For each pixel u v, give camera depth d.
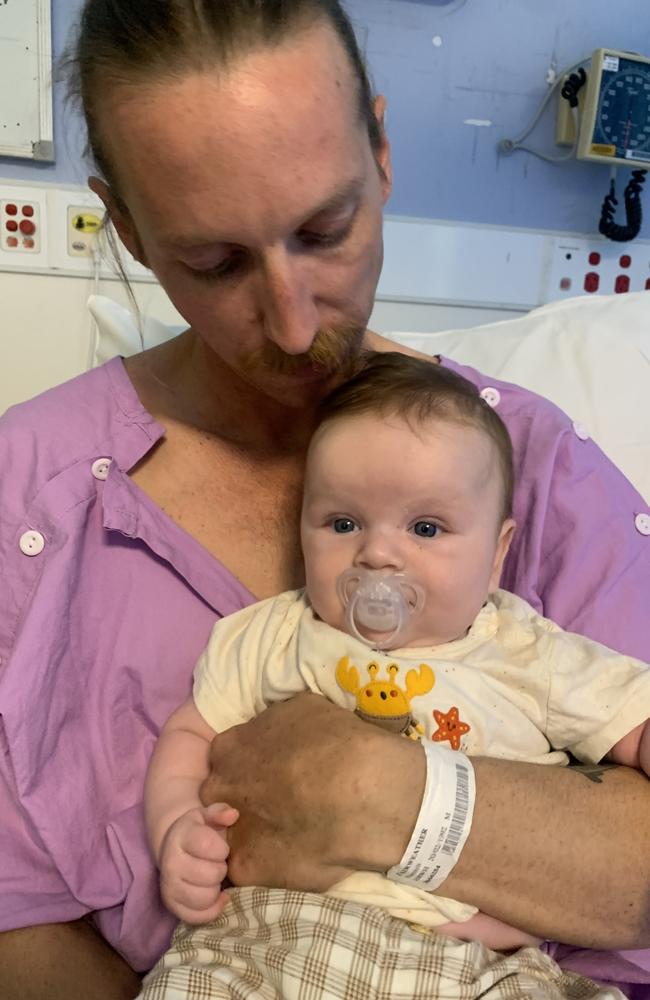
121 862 0.81
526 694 0.79
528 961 0.68
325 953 0.65
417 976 0.64
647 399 1.32
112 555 0.88
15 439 0.90
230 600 0.88
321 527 0.80
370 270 0.71
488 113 1.79
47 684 0.82
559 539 0.95
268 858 0.71
